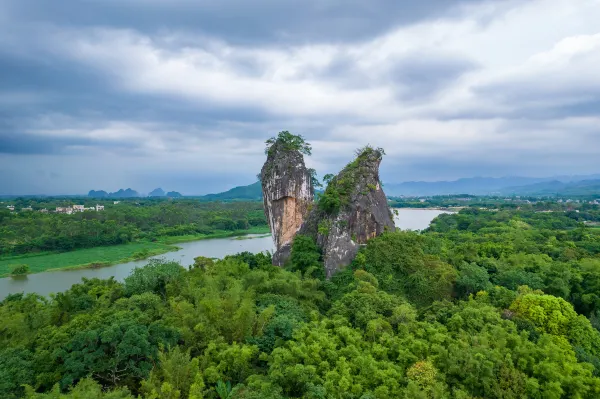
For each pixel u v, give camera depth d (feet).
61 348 91.86
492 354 90.38
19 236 418.72
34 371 89.66
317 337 96.84
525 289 133.08
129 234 467.11
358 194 180.86
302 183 206.80
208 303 110.63
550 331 109.70
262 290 143.95
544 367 88.84
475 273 144.77
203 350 98.22
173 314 113.70
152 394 77.10
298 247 175.52
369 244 171.94
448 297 140.77
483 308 112.88
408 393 79.97
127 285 156.15
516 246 222.07
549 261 183.62
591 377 91.09
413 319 108.99
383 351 93.97
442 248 184.85
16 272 310.86
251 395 77.46
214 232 552.82
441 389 81.92
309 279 154.20
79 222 458.09
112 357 88.69
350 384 82.69
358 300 119.85
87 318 105.50
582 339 107.55
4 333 114.93
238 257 215.31
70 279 298.76
